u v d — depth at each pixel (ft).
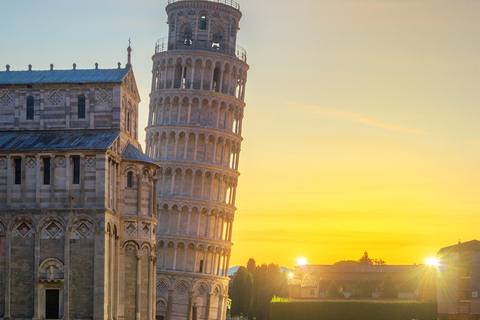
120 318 349.20
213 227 544.62
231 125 554.87
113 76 359.25
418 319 565.53
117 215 345.92
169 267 527.40
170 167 536.42
